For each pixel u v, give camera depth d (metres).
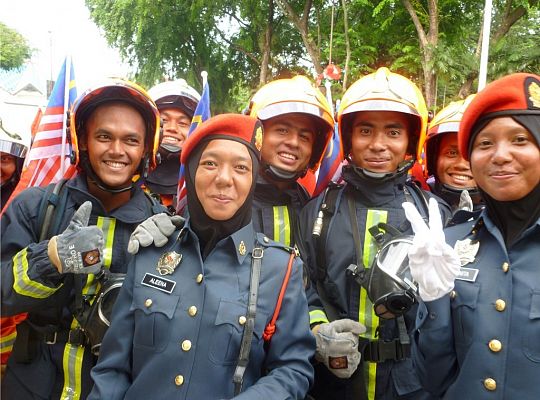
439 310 2.02
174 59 19.55
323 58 15.77
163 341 2.09
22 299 2.28
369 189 3.01
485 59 7.72
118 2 18.42
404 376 2.65
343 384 2.78
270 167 3.14
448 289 1.93
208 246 2.27
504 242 2.05
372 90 3.01
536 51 11.68
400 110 2.93
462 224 2.31
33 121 4.48
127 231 2.69
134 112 2.69
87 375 2.45
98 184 2.67
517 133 1.96
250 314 2.09
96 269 2.24
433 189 4.05
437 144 3.76
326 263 2.92
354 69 14.03
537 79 2.03
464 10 13.52
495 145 2.01
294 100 3.14
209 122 2.22
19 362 2.51
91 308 2.42
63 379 2.51
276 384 2.06
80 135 2.71
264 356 2.19
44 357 2.50
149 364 2.08
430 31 11.91
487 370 1.91
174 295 2.15
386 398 2.68
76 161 2.65
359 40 14.55
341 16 15.34
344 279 2.85
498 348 1.90
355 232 2.90
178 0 17.77
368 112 3.02
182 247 2.26
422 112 3.10
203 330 2.08
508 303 1.93
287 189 3.29
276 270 2.23
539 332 1.85
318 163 3.56
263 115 3.12
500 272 2.00
